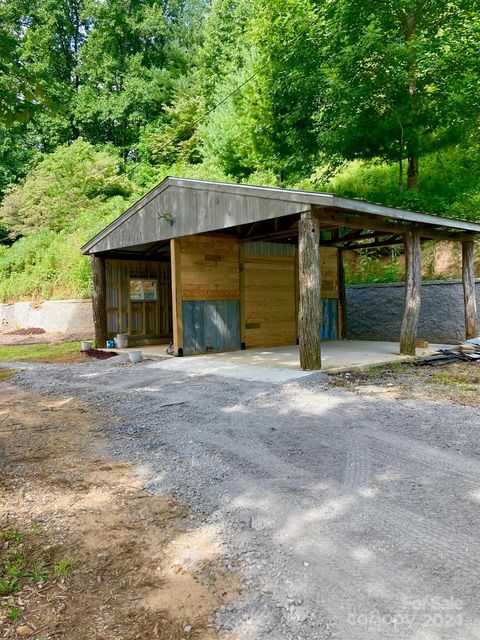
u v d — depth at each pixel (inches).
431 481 127.4
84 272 639.1
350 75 451.8
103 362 374.3
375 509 113.4
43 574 91.0
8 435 184.2
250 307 422.3
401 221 326.3
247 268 420.5
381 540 100.0
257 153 622.2
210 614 79.0
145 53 1190.9
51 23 1073.5
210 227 333.1
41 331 625.3
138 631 75.3
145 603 82.4
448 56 421.7
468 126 442.9
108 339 469.7
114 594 85.0
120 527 109.4
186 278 375.9
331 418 187.3
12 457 158.6
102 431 186.7
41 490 131.1
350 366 283.4
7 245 924.0
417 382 248.7
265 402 215.6
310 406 205.5
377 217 309.3
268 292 437.1
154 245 462.6
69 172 856.3
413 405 201.6
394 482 127.9
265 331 433.7
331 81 442.9
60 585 87.8
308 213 268.7
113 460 154.5
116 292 480.1
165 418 200.5
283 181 645.9
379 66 439.2
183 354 371.6
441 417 183.2
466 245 385.1
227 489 128.5
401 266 500.7
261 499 121.6
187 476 138.4
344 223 289.3
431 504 114.7
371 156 496.4
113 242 435.8
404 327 336.5
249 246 422.6
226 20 955.3
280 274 447.8
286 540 101.7
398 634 72.9
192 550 98.9
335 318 488.1
